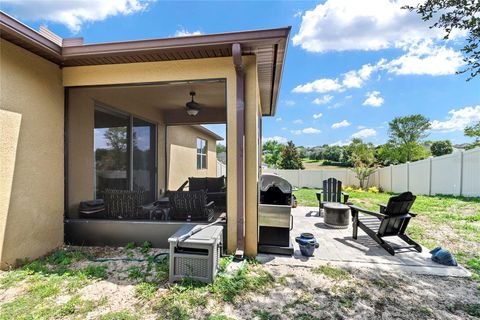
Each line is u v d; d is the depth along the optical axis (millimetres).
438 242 4203
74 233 4000
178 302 2447
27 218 3363
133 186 6305
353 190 13156
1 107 3031
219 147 13227
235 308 2377
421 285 2795
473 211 6441
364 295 2602
